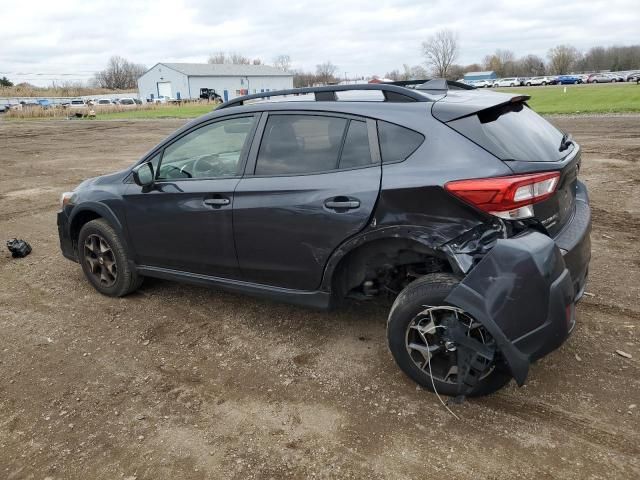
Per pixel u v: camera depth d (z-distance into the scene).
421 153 3.05
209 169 3.94
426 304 2.96
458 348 2.91
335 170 3.34
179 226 4.04
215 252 3.91
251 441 2.84
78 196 4.77
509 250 2.71
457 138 2.98
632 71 86.31
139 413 3.12
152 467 2.69
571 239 3.04
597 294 4.35
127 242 4.47
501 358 2.84
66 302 4.73
